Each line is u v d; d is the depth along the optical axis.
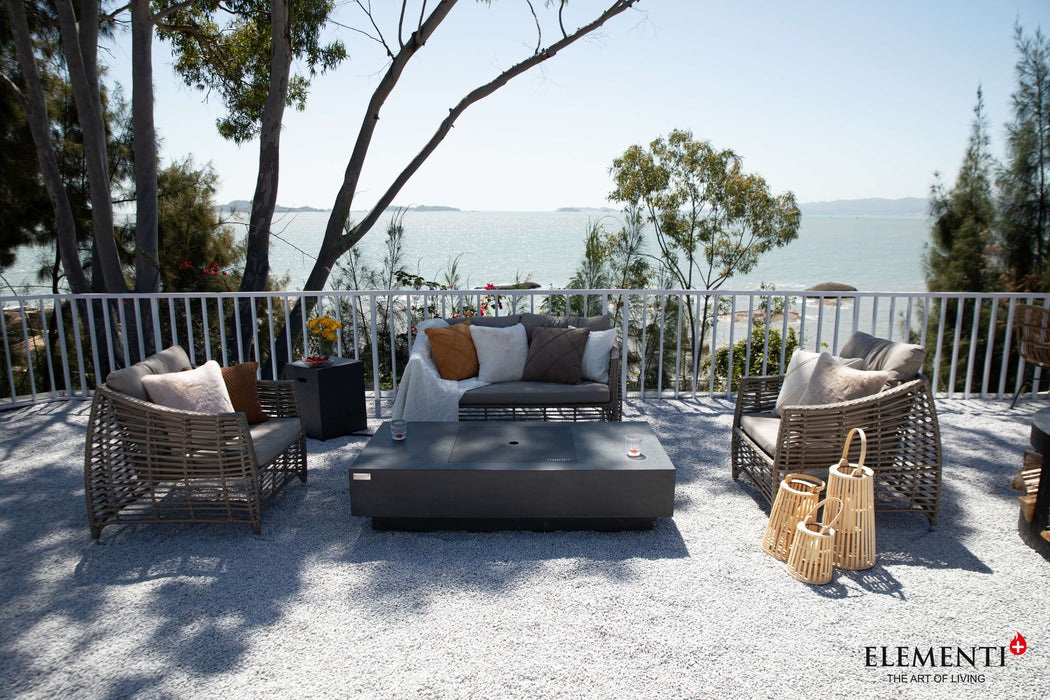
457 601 2.28
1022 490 3.15
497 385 4.03
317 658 1.97
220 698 1.80
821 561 2.37
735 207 15.73
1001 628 2.12
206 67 9.10
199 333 8.61
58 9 5.77
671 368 6.41
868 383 2.94
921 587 2.37
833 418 2.83
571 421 3.84
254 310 5.06
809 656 1.97
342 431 4.29
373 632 2.10
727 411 4.86
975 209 10.27
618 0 6.95
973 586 2.38
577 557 2.61
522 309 6.58
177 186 10.12
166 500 2.83
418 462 2.80
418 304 6.79
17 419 4.66
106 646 2.04
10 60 8.02
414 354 3.99
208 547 2.73
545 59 7.15
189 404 2.94
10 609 2.26
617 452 2.93
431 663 1.94
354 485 2.76
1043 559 2.58
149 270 6.61
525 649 2.00
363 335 6.15
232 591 2.37
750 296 4.98
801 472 2.86
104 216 6.40
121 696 1.82
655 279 8.45
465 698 1.78
